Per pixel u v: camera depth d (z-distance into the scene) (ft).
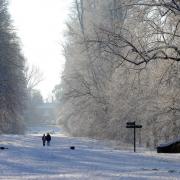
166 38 114.62
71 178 61.62
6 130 335.06
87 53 224.33
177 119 156.35
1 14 230.48
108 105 213.87
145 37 114.01
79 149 151.94
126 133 197.98
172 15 114.01
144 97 165.89
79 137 268.82
